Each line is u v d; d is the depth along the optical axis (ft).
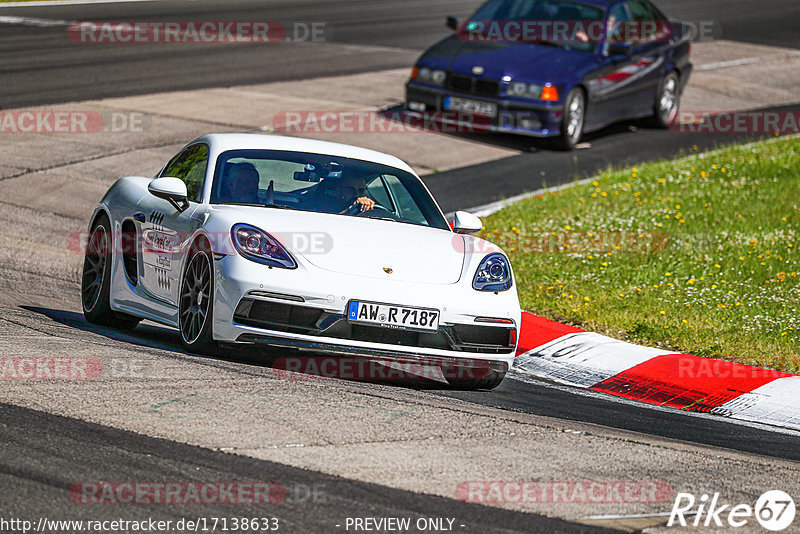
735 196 153.17
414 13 342.03
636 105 199.62
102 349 76.13
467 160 175.32
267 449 56.44
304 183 85.76
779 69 264.52
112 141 171.22
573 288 112.06
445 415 67.46
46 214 135.13
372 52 265.34
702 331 99.19
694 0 389.60
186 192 82.84
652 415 78.43
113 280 91.40
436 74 187.21
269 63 245.45
